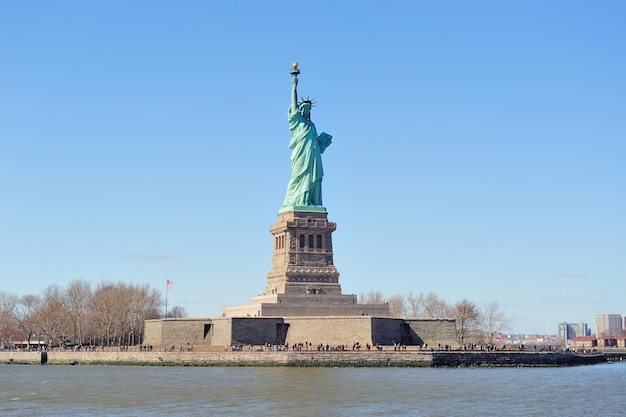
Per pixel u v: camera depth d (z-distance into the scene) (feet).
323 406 517.96
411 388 604.90
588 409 510.58
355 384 629.51
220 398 556.10
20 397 577.84
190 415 488.44
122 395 579.89
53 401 555.69
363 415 485.15
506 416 483.51
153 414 493.77
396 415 485.56
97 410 513.04
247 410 504.02
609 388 614.75
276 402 535.19
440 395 567.59
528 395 571.28
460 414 489.67
